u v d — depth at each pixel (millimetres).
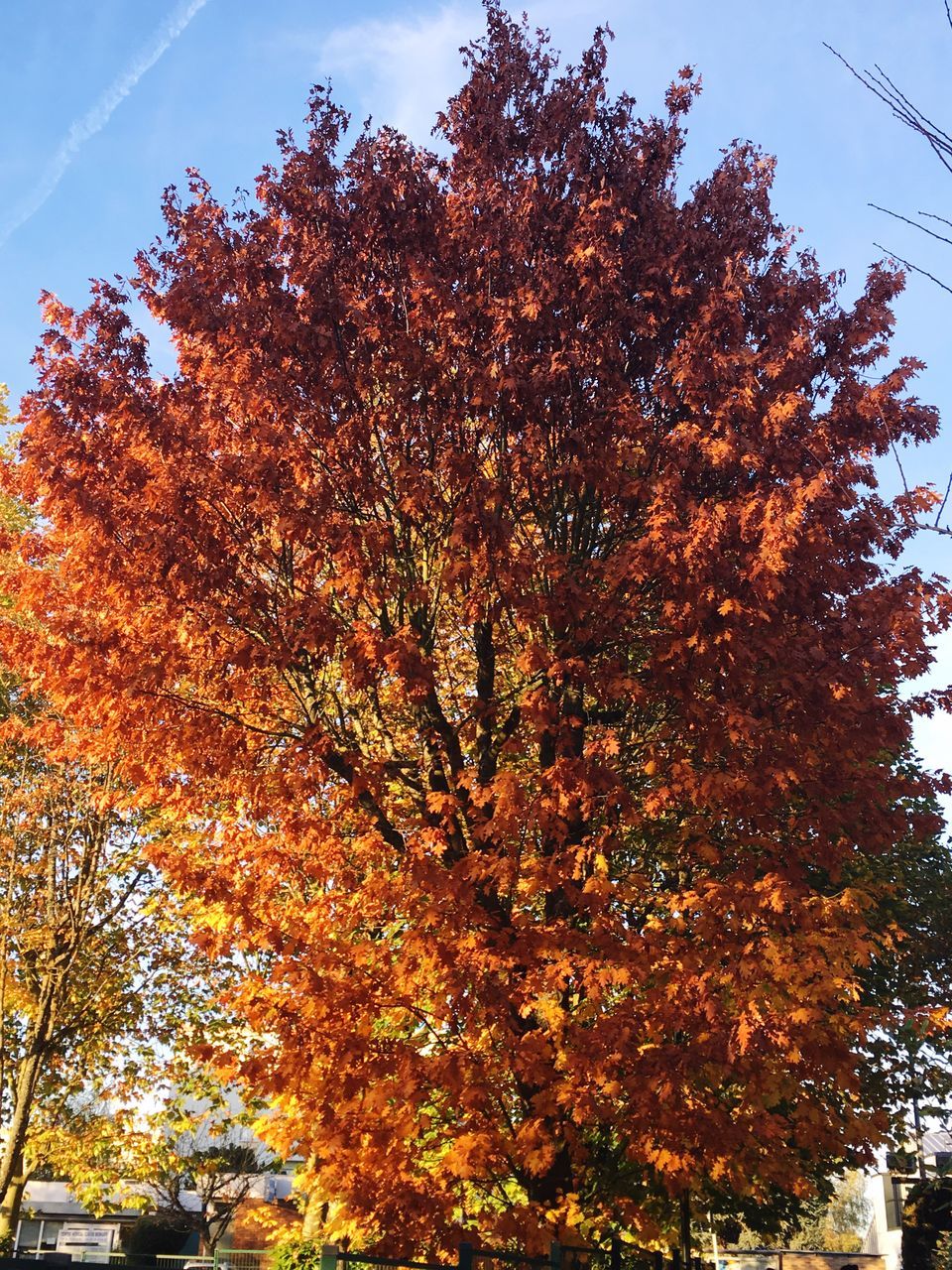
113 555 10070
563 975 9062
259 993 9922
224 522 10664
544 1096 9023
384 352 10875
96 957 22141
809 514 9977
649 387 11812
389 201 11305
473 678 12641
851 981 8961
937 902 16875
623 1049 8727
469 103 12109
